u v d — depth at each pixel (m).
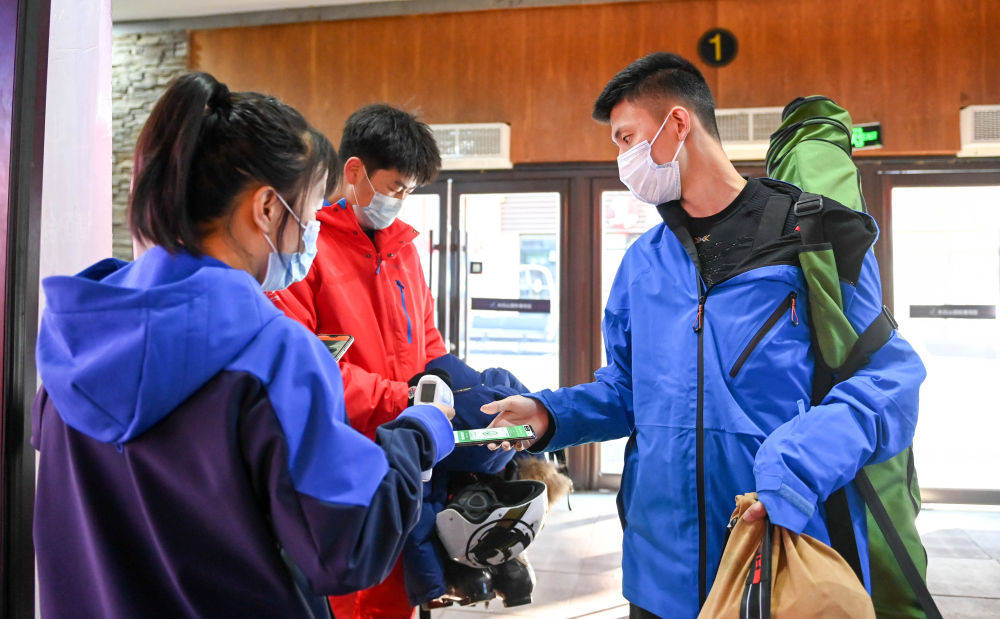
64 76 1.23
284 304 1.36
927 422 4.73
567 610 2.79
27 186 1.01
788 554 0.89
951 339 4.65
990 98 4.28
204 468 0.65
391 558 0.72
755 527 0.94
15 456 0.99
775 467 0.93
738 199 1.17
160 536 0.68
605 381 1.33
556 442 1.28
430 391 1.15
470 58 4.75
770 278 1.08
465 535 1.36
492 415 1.41
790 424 0.99
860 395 1.00
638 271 1.25
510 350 4.98
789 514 0.90
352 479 0.67
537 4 4.66
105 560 0.69
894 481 1.10
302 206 0.78
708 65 4.50
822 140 1.48
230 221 0.74
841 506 1.02
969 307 4.58
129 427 0.63
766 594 0.86
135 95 5.04
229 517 0.66
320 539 0.65
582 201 4.75
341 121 4.88
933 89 4.33
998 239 4.55
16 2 0.99
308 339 0.71
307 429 0.67
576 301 4.78
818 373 1.07
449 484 1.47
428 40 4.79
